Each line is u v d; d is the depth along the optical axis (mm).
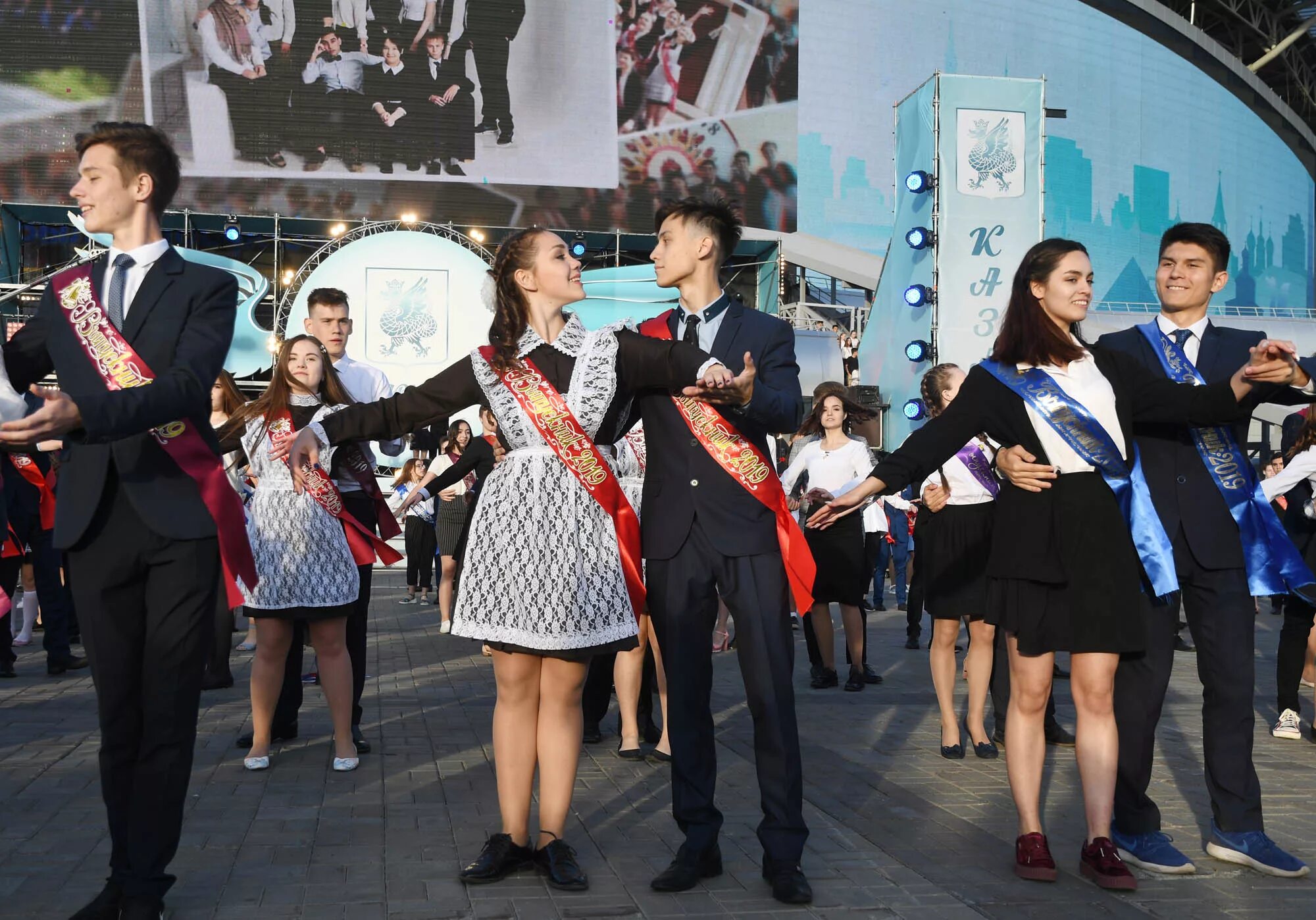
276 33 29453
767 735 3215
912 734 5793
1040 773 3430
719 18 31750
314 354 4859
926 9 43375
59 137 28406
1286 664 5875
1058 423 3352
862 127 42156
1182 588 3689
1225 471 3582
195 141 29016
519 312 3205
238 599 2898
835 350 27844
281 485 4707
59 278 2797
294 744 5270
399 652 8984
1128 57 47719
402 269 26016
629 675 5109
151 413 2555
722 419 3332
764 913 2980
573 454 3143
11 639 7312
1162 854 3441
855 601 7289
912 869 3412
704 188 31500
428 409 3305
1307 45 57906
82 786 4305
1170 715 6305
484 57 30516
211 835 3672
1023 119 15984
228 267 25562
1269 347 3133
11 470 7031
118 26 28703
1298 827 4004
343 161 29734
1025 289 3484
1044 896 3170
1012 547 3432
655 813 4055
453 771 4684
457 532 10047
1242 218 51500
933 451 3357
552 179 30781
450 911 2945
